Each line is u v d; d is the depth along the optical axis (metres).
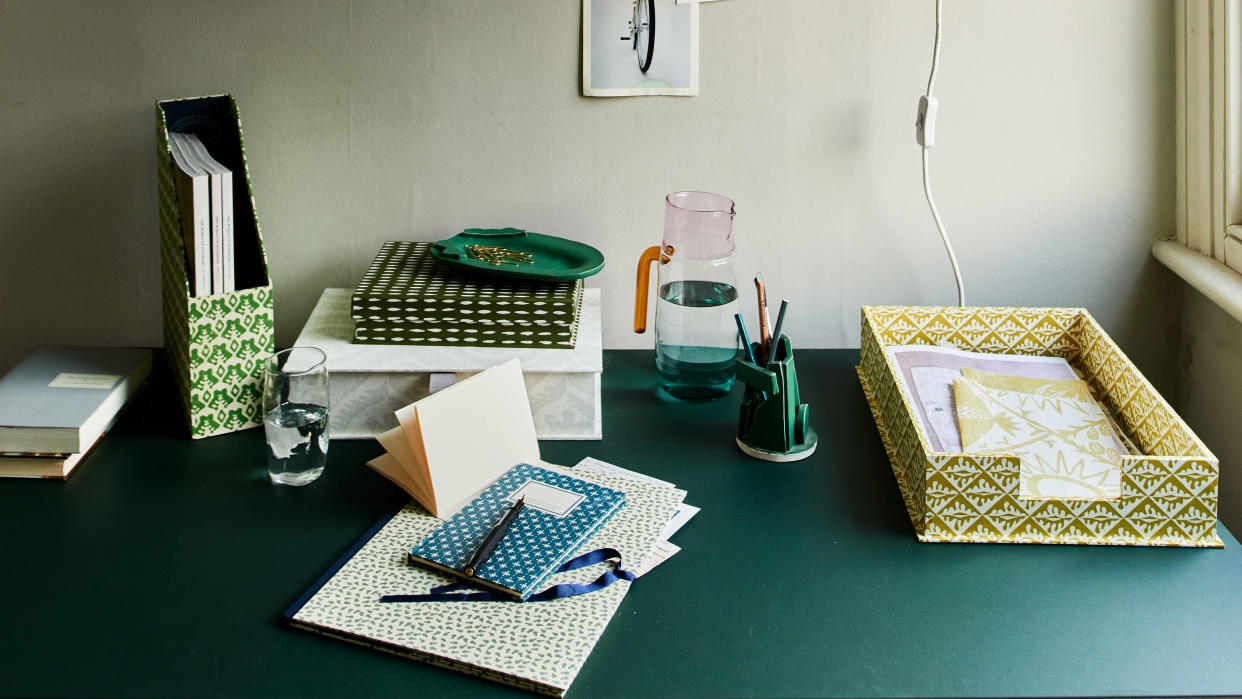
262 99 1.45
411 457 1.15
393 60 1.44
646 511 1.11
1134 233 1.52
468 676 0.89
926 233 1.53
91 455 1.24
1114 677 0.89
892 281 1.55
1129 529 1.07
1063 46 1.44
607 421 1.34
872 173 1.50
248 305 1.26
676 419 1.35
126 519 1.11
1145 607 0.98
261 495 1.16
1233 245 1.35
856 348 1.58
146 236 1.50
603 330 1.58
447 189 1.50
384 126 1.47
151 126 1.45
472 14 1.42
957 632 0.95
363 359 1.26
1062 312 1.39
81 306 1.53
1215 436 1.47
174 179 1.22
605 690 0.87
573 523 1.07
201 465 1.22
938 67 1.45
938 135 1.48
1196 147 1.42
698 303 1.34
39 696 0.86
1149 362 1.58
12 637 0.93
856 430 1.32
